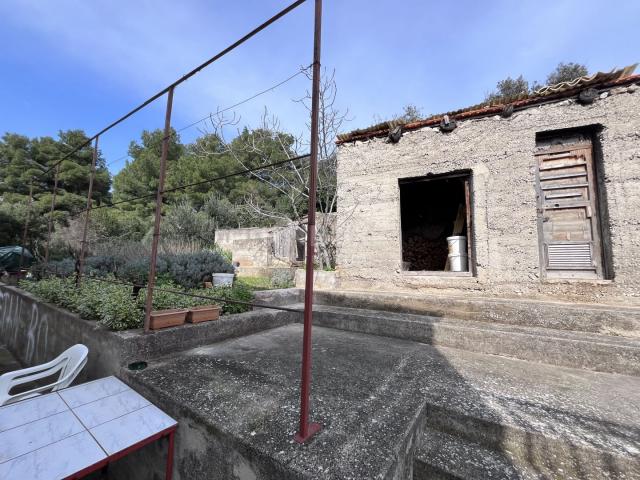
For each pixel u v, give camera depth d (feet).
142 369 6.40
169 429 4.61
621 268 9.56
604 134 10.14
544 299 10.41
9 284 18.16
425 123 13.07
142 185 56.44
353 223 14.38
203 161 54.75
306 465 3.35
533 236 10.77
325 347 8.72
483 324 9.59
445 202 23.45
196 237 39.42
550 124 10.91
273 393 5.32
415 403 5.14
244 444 3.81
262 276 27.45
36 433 4.19
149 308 7.33
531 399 5.56
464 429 4.97
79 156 58.54
